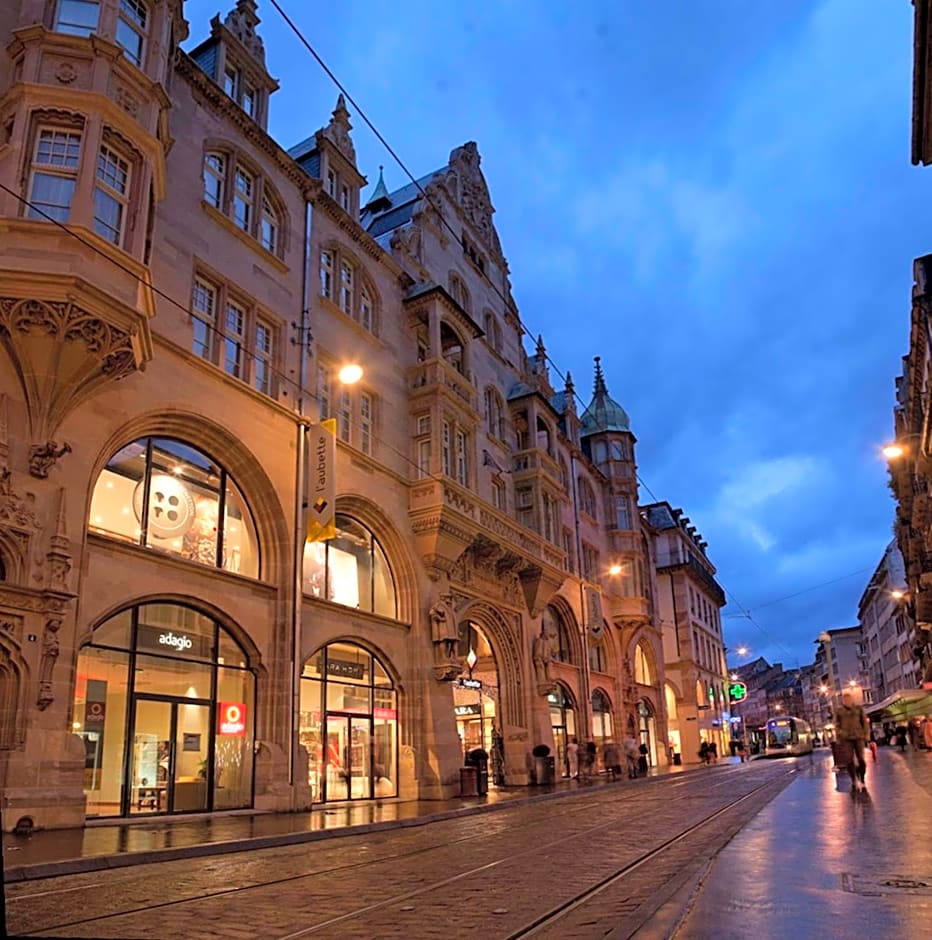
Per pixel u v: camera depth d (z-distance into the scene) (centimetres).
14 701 1349
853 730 1523
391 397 2673
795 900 589
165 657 1720
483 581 2978
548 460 3606
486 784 2392
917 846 828
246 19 2394
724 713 6975
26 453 1454
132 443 1752
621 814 1609
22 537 1412
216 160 2152
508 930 604
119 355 1536
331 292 2517
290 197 2367
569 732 3622
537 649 3231
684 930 512
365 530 2466
